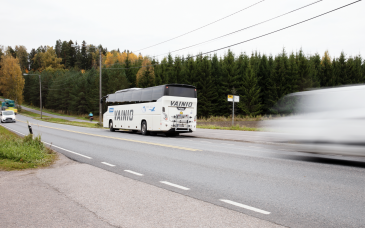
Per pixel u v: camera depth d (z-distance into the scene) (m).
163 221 3.71
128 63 91.38
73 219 3.80
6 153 8.48
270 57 65.44
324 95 7.92
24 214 4.01
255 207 4.30
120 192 5.14
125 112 23.31
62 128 30.03
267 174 6.68
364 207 4.30
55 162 8.49
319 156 7.98
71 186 5.59
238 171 7.04
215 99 60.31
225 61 61.59
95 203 4.50
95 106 75.19
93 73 89.31
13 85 87.62
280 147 8.41
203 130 26.62
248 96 54.34
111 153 10.39
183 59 75.31
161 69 70.88
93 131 24.86
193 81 61.31
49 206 4.36
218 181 5.99
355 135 7.20
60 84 97.50
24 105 118.44
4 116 46.38
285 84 55.00
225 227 3.50
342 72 61.81
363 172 6.89
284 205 4.39
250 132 23.39
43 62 146.75
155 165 7.91
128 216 3.91
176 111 18.59
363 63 68.88
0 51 133.75
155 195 4.95
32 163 7.95
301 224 3.62
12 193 5.09
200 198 4.77
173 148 11.82
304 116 8.16
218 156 9.55
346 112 7.42
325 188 5.41
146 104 20.11
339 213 4.04
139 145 13.01
